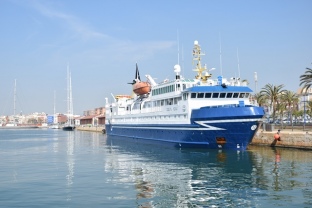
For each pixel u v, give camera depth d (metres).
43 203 20.38
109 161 39.22
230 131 41.78
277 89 79.94
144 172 30.75
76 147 62.06
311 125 77.38
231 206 19.56
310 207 19.20
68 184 25.72
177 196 21.80
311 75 63.62
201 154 42.47
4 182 26.84
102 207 19.48
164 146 54.31
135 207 19.48
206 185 24.89
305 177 27.22
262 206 19.50
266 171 30.27
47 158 44.06
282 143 50.47
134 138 69.06
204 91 46.06
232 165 33.94
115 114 83.75
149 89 62.50
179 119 49.03
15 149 60.53
